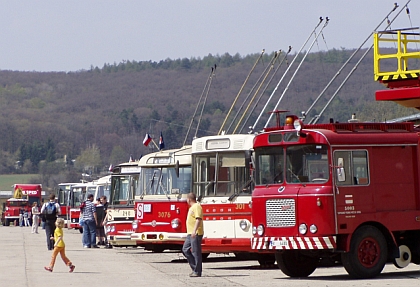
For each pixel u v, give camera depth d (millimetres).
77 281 26281
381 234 25656
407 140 26578
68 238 64562
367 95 132375
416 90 30547
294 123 25750
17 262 35344
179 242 35562
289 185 25719
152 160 36906
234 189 31547
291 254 26953
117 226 44219
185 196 35531
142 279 26766
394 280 24656
